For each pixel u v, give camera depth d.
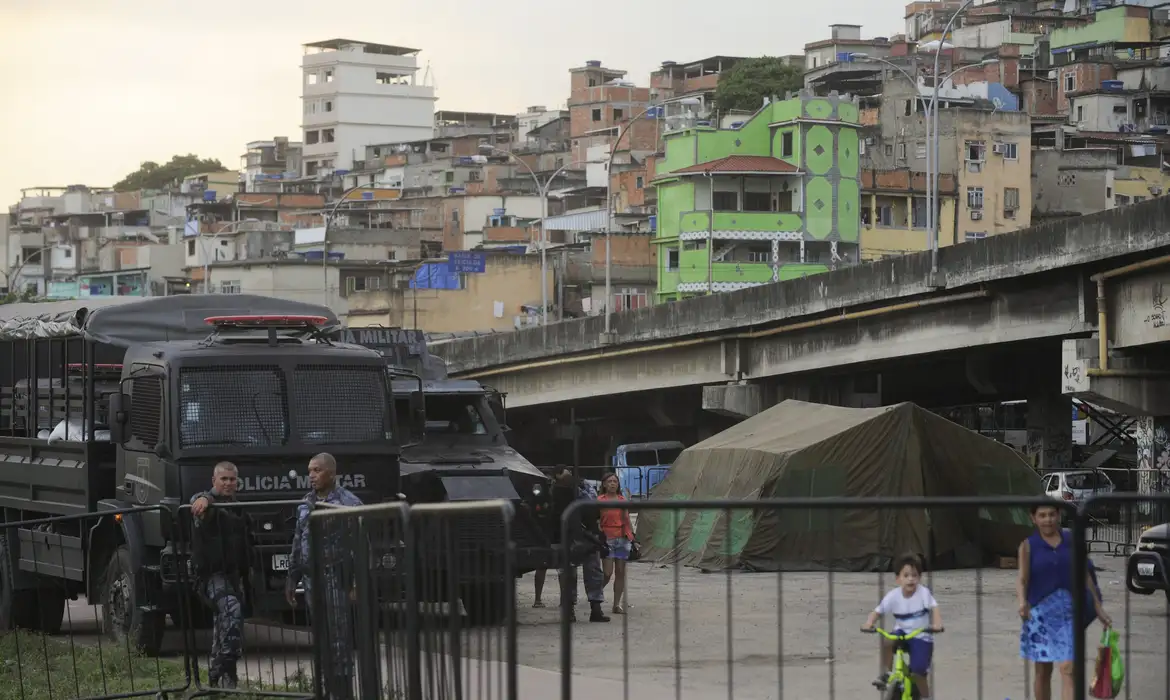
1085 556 8.69
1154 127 137.00
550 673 15.96
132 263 164.25
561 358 66.00
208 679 15.36
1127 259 39.34
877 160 120.62
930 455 31.86
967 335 46.38
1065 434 54.50
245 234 151.38
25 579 21.88
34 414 22.25
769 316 53.75
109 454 20.14
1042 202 121.06
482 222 159.75
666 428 79.25
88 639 20.64
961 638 18.23
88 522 19.84
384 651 10.19
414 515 9.48
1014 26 160.50
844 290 49.94
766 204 109.88
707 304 57.16
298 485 18.72
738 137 110.50
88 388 20.44
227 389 18.86
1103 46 148.25
